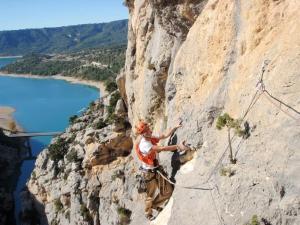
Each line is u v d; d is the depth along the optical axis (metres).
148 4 20.27
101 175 33.19
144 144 10.72
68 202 37.09
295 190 7.54
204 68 11.80
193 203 9.58
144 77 20.09
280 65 8.60
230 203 8.52
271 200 7.85
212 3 12.03
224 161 9.24
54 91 171.25
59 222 38.09
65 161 40.06
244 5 10.30
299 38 8.40
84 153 37.06
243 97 9.52
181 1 14.15
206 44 11.81
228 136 9.03
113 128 33.66
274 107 8.45
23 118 119.62
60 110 130.25
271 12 9.48
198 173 10.09
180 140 11.47
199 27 12.54
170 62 17.17
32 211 44.00
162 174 10.92
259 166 8.34
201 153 10.42
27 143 82.31
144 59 21.14
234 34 10.67
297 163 7.64
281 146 8.02
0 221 48.53
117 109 33.59
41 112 127.06
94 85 180.75
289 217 7.47
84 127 44.16
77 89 173.25
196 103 11.69
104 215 31.02
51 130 104.31
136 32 22.39
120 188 30.12
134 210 20.08
